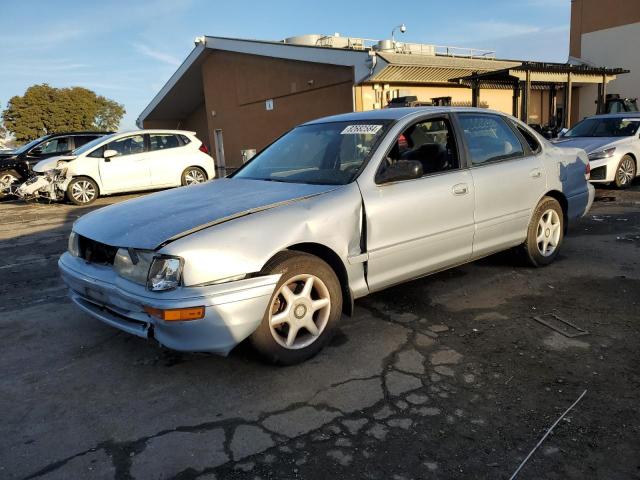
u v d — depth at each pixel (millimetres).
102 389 3158
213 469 2398
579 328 3771
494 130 4664
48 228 8891
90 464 2467
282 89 18641
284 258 3168
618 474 2283
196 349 2887
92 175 12062
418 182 3873
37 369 3449
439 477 2299
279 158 4398
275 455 2480
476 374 3170
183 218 3197
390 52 16000
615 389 2949
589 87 25453
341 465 2396
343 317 4109
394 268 3783
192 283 2859
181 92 25047
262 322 3098
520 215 4715
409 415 2766
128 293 2979
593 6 26172
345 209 3443
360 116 4379
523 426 2639
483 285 4742
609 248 5863
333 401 2924
